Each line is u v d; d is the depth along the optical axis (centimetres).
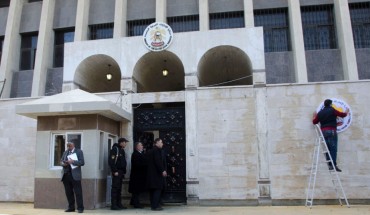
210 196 1287
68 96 1236
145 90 1702
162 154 1173
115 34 2041
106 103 1152
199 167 1313
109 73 1706
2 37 2303
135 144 1366
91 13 2189
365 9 1983
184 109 1401
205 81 1731
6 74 2119
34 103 1209
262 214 1002
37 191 1210
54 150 1245
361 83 1305
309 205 1241
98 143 1213
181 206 1262
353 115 1285
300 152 1280
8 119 1547
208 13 2045
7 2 2350
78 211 1067
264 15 2058
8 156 1515
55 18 2227
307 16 2022
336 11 1956
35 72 2073
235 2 2067
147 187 1134
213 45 1402
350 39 1856
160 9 2052
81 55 1491
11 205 1362
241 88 1354
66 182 1095
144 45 1443
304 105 1312
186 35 1423
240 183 1284
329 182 1250
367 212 1004
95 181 1171
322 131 1216
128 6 2158
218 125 1336
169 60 1553
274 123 1312
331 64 1912
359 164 1255
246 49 1386
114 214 1025
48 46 2155
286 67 1941
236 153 1307
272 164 1284
